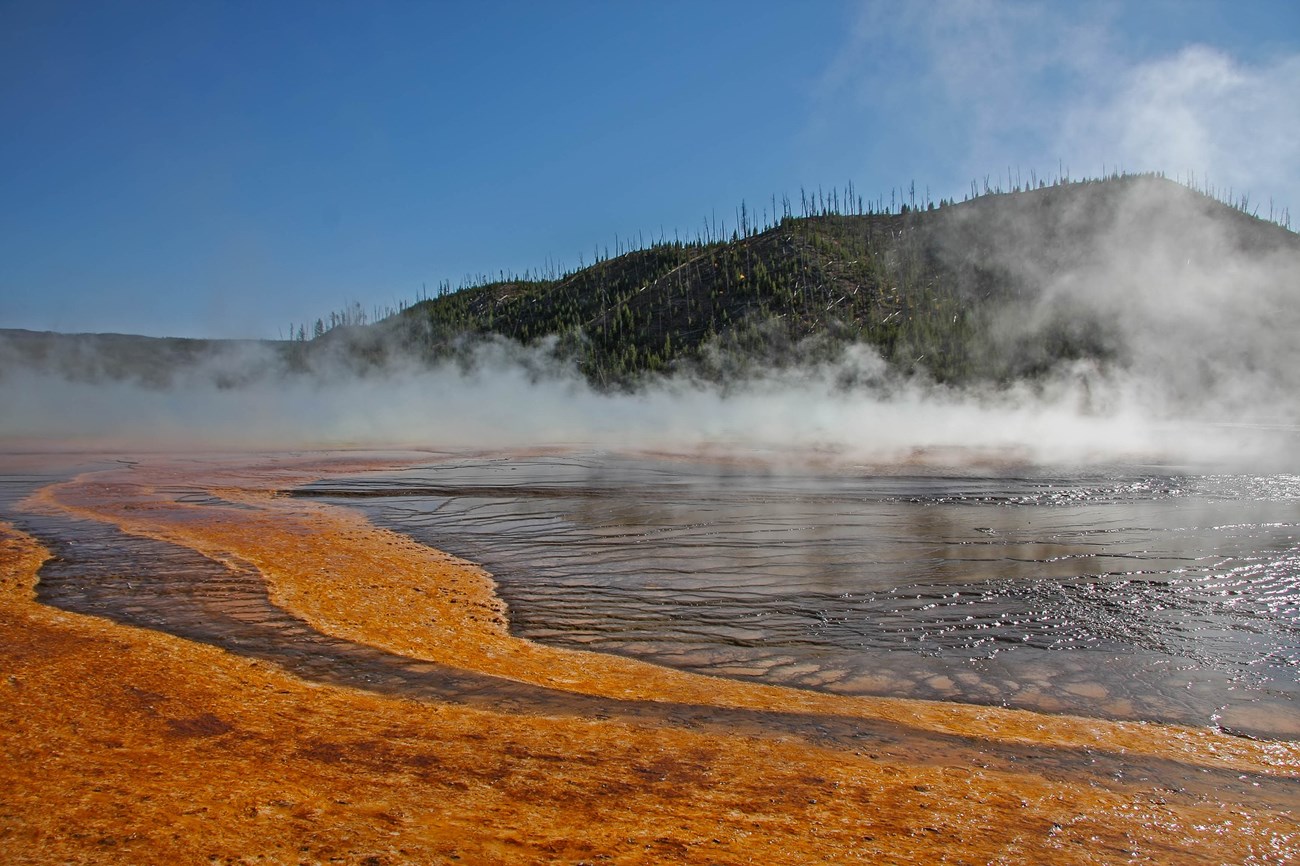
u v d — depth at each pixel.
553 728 7.13
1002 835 5.50
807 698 8.30
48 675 7.58
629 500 21.73
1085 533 17.03
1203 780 6.55
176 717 6.80
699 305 107.06
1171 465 31.89
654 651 9.80
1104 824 5.73
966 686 8.77
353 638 9.56
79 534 15.94
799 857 5.04
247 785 5.58
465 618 10.83
